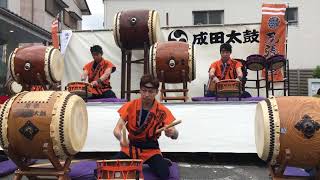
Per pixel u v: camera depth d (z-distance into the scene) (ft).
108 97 18.42
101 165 9.96
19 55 18.33
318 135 9.44
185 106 15.69
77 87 16.48
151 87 11.43
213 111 15.57
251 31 21.68
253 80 20.97
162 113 11.75
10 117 10.68
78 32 23.03
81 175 12.12
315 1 37.99
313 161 9.68
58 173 10.94
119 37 19.31
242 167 15.14
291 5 38.04
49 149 10.53
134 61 20.89
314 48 38.04
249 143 15.37
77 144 11.03
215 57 21.88
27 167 11.24
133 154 11.75
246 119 15.40
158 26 19.72
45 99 10.75
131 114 11.77
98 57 18.93
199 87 21.85
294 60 37.99
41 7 49.16
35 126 10.44
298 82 37.45
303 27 38.09
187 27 22.03
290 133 9.50
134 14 19.24
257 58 18.90
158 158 11.73
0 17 28.02
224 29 21.84
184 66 17.16
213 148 15.51
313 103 9.75
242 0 37.99
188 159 16.62
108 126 15.97
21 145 10.71
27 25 31.55
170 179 11.54
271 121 9.63
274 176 10.17
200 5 38.42
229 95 15.99
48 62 18.25
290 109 9.67
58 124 10.44
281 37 21.35
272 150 9.69
